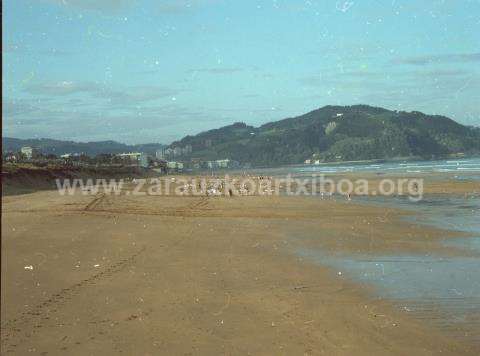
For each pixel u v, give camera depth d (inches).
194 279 436.5
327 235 734.5
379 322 325.4
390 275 467.8
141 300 362.6
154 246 612.7
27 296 365.1
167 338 285.1
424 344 286.7
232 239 687.7
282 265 511.8
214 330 301.4
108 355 258.8
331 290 409.1
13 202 1253.7
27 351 262.2
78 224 816.3
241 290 402.0
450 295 393.4
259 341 284.8
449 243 658.2
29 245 588.4
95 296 370.3
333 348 277.7
